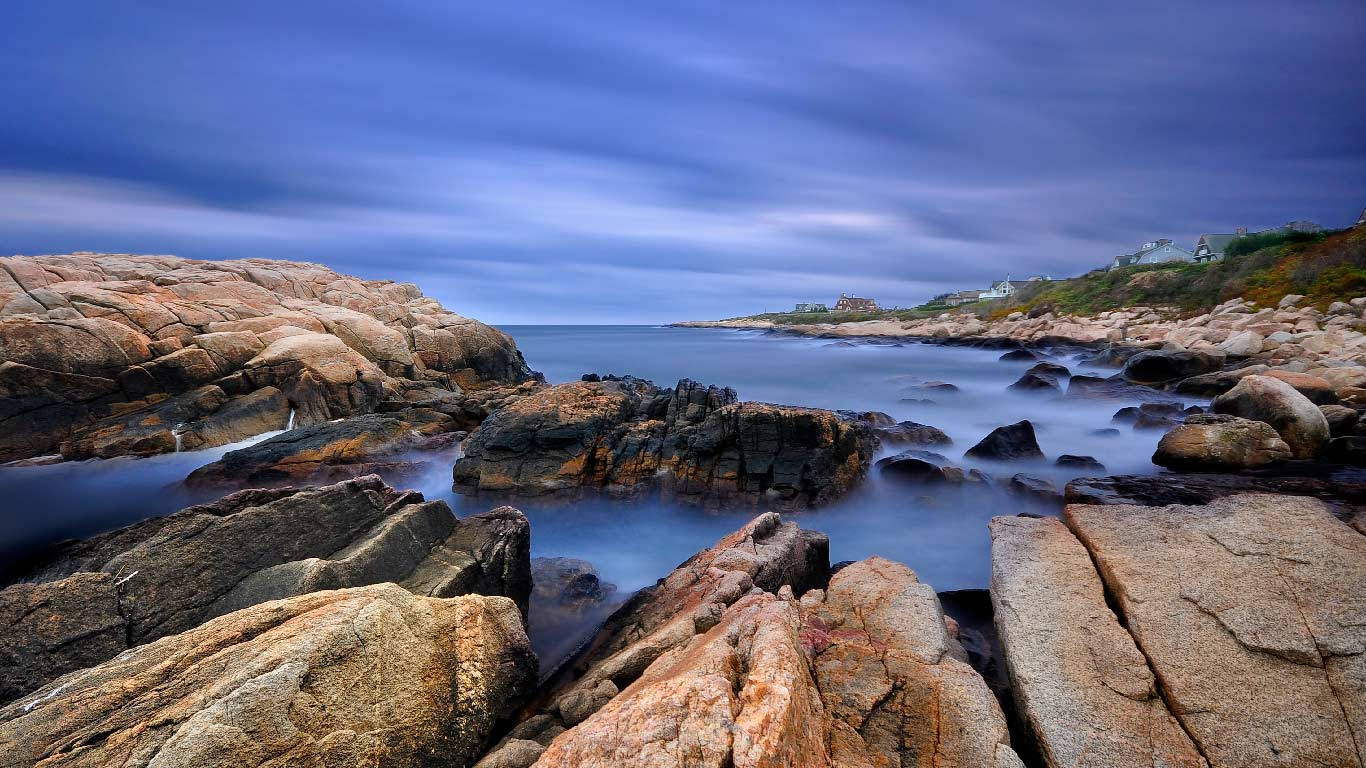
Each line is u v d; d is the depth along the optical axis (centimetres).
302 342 2453
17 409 1984
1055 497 1617
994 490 1755
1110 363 4359
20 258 2655
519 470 1864
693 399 2155
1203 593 708
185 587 732
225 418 2205
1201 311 5731
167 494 1852
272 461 1905
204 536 774
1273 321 4319
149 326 2291
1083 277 8194
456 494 1872
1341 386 2256
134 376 2162
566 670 856
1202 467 1540
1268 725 570
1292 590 686
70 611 660
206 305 2558
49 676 616
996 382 4416
